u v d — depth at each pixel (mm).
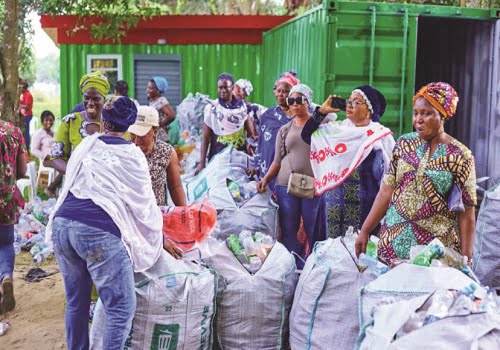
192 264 4176
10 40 10242
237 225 5582
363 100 5156
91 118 5270
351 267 4082
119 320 3682
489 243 5379
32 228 8109
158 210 3943
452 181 3658
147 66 11789
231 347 4215
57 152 5273
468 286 3240
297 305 4219
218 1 20656
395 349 3020
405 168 3787
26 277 6637
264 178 5824
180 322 3973
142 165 3830
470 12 7434
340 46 6941
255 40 11773
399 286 3523
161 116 8789
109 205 3672
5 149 5219
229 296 4191
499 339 2992
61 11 11688
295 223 5699
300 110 5562
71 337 3920
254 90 11859
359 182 5270
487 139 7836
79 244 3645
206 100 10695
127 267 3709
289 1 16219
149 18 11547
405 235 3793
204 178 5957
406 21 7027
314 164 5406
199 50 11820
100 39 11555
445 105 3627
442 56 8766
